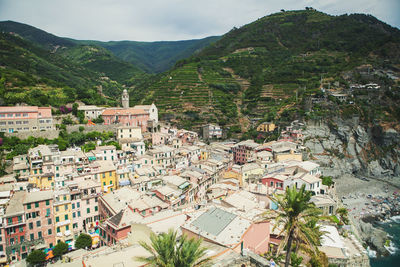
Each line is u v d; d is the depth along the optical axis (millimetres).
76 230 93250
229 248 44000
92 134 149625
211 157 157625
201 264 35812
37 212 85062
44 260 78625
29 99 161375
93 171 109750
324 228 80438
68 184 98875
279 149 151125
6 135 129250
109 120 171500
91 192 99562
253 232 53500
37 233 85062
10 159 116875
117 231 74312
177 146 168750
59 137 138375
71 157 116438
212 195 103562
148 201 89125
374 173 196625
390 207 147875
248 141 175125
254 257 40156
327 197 104062
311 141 190875
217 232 49781
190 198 106750
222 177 135375
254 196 85438
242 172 123500
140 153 145625
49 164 107438
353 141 199750
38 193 89438
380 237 118562
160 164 135375
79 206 94750
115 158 130375
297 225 40406
